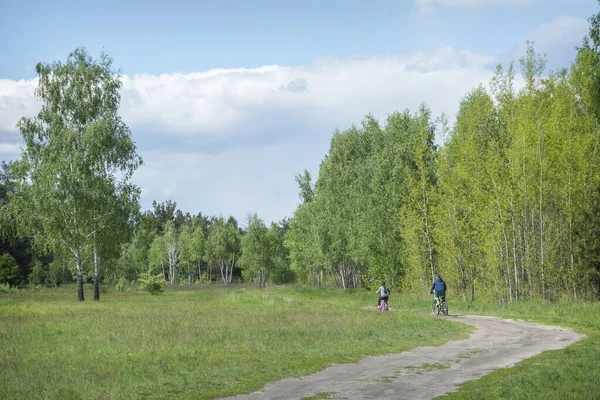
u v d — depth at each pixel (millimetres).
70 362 15734
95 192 48500
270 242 97062
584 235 35094
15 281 85625
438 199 44156
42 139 49938
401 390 11977
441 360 15883
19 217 48594
